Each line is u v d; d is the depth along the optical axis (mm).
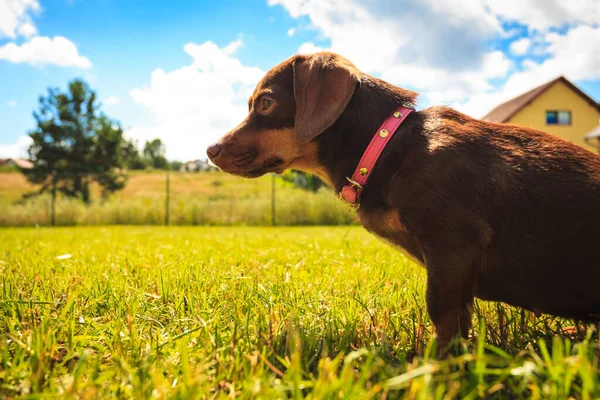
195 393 265
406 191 378
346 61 447
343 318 435
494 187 367
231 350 332
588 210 352
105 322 438
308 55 475
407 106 436
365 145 432
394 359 350
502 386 286
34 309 450
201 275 619
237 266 777
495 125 411
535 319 468
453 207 365
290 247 1126
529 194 362
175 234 1866
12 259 870
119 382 294
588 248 350
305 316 441
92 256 922
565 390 254
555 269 360
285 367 334
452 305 367
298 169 488
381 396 262
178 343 358
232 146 477
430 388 271
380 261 843
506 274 375
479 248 369
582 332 417
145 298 501
